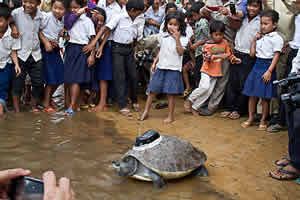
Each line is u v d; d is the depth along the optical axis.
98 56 4.69
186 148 2.70
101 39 4.93
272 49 3.90
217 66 4.60
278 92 4.19
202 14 4.98
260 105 4.68
